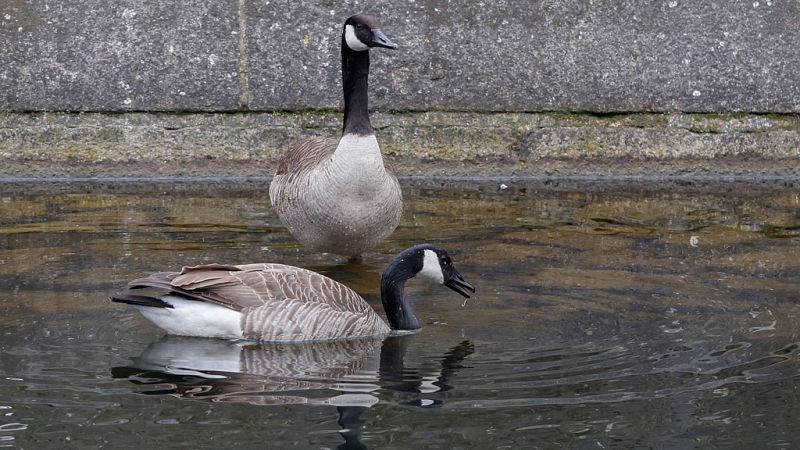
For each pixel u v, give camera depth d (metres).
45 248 11.73
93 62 15.24
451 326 9.66
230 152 15.48
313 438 7.00
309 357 8.83
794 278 10.88
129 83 15.30
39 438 6.98
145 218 13.15
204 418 7.34
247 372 8.37
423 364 8.60
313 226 11.50
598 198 14.49
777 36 15.70
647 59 15.70
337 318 9.42
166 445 6.88
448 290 10.80
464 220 13.29
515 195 14.66
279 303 9.32
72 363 8.48
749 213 13.63
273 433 7.08
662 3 15.62
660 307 10.02
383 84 15.49
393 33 15.43
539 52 15.62
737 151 15.86
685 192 14.88
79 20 15.18
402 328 9.69
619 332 9.34
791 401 7.69
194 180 15.39
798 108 15.80
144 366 8.45
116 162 15.41
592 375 8.25
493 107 15.69
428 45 15.49
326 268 11.54
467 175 15.76
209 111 15.43
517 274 11.10
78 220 12.97
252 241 12.28
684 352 8.77
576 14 15.59
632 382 8.09
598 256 11.73
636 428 7.21
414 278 11.29
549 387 7.99
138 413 7.42
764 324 9.48
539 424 7.28
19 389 7.85
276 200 12.10
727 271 11.16
